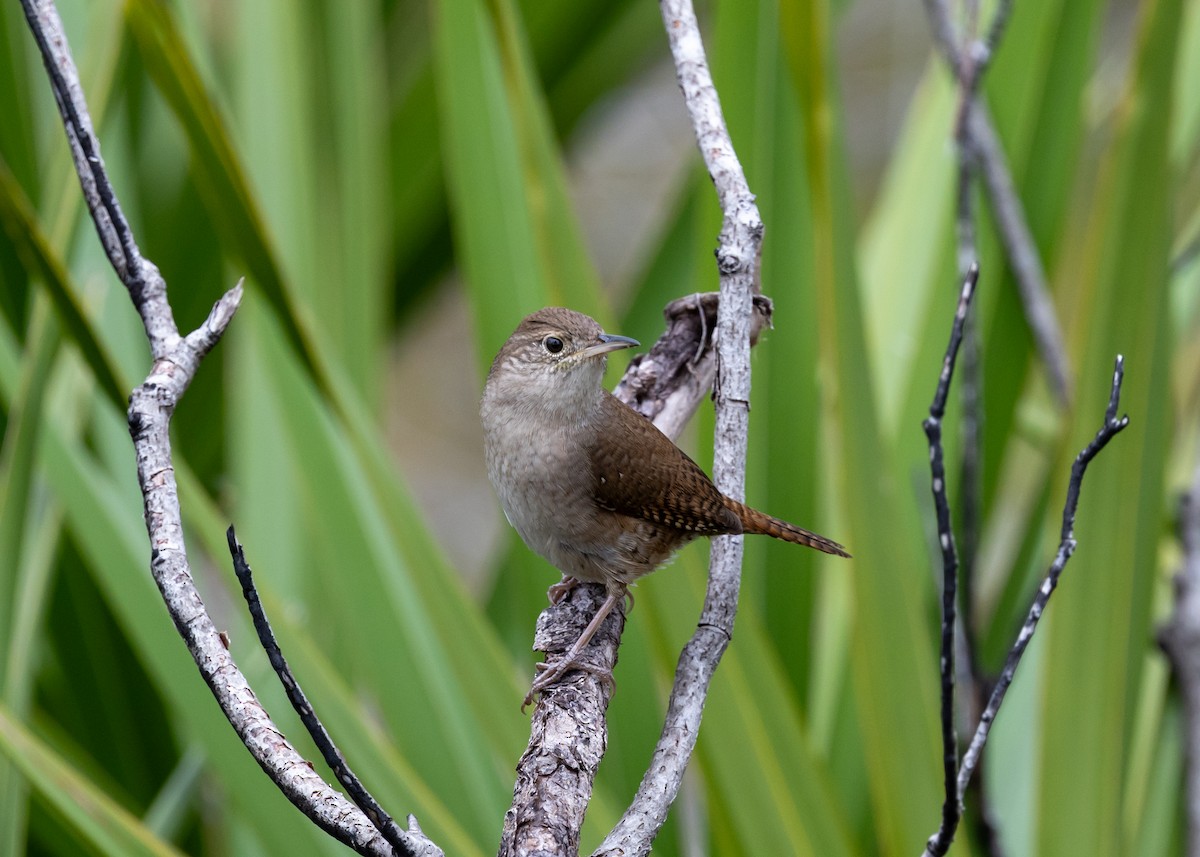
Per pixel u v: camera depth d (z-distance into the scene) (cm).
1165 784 802
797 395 848
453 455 1980
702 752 666
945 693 377
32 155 1017
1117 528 702
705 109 529
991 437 923
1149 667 875
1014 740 860
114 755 1009
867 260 1014
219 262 1124
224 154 598
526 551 871
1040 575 833
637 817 413
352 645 815
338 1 1044
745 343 518
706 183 802
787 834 668
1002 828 823
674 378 684
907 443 891
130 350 946
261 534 970
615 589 646
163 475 416
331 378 715
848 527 706
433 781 787
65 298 579
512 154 894
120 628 993
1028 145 946
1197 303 988
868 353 705
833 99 695
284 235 996
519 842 421
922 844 686
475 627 730
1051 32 932
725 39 822
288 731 786
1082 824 688
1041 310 859
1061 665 700
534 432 636
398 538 730
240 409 1007
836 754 863
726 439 519
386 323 1266
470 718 800
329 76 1045
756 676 688
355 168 1027
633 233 1992
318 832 740
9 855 710
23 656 768
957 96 854
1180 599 804
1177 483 939
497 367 666
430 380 2041
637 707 815
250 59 1035
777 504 853
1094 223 708
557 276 759
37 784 625
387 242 1218
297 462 833
